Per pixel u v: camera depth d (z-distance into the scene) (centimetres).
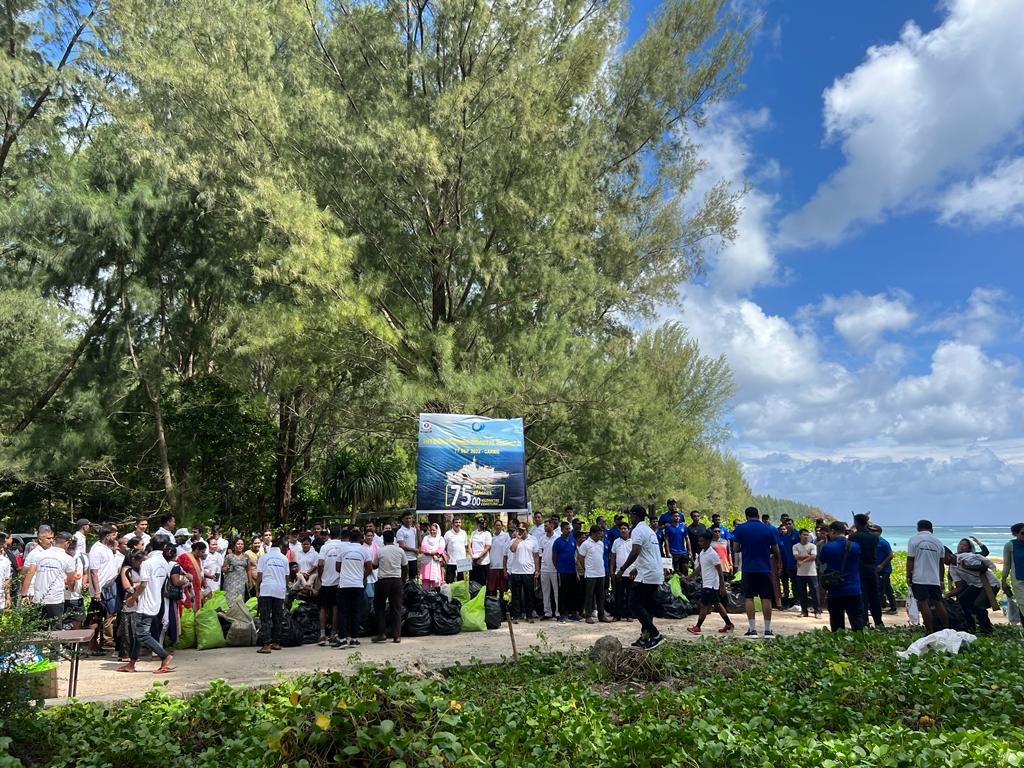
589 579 1371
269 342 1673
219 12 1766
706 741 497
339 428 2088
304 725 451
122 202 2148
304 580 1302
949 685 642
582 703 634
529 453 1895
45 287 2247
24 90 2409
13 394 2352
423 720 472
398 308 1795
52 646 655
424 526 1605
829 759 449
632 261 1966
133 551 992
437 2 1797
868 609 1234
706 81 2017
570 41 1872
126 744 555
